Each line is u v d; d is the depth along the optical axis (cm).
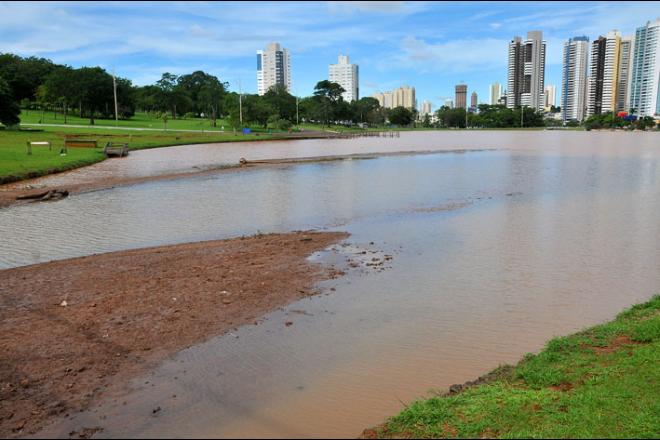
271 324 955
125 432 621
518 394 627
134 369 779
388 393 706
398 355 827
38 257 1465
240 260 1392
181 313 1000
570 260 1403
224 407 676
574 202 2403
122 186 3022
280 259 1410
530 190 2830
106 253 1480
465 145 7900
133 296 1093
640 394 597
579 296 1110
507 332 918
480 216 2075
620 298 1095
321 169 4088
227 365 794
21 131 6681
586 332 846
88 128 8375
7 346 852
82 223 1952
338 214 2147
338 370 777
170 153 5556
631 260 1397
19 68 11694
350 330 931
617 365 688
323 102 15575
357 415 651
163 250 1506
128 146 5594
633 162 4616
